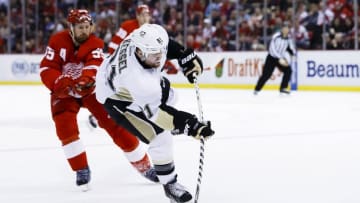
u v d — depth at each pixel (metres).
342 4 13.86
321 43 13.98
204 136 2.80
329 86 12.95
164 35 2.77
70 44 3.79
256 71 13.81
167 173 3.19
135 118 3.05
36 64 16.42
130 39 2.88
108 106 3.13
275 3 14.95
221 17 15.52
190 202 3.29
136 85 2.74
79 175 3.66
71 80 3.57
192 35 15.90
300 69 13.34
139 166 3.79
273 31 14.82
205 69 14.66
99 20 16.88
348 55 12.62
